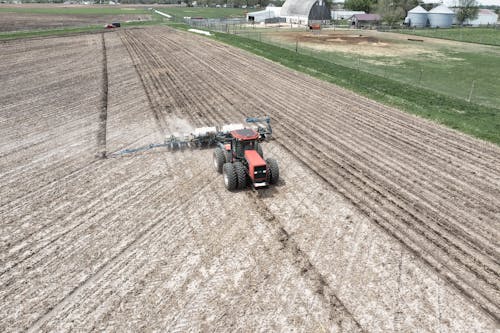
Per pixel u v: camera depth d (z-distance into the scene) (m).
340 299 7.81
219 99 22.16
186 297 7.92
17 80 26.83
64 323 7.39
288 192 11.98
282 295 7.92
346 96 22.61
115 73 29.00
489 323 7.27
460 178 12.73
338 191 11.97
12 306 7.81
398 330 7.10
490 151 14.82
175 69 30.30
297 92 23.56
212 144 15.50
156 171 13.45
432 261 8.87
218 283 8.27
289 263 8.82
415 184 12.36
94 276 8.58
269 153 14.87
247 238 9.75
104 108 20.70
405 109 19.94
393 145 15.45
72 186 12.52
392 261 8.87
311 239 9.69
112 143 15.98
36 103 21.62
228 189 12.01
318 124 17.95
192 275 8.52
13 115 19.58
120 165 13.95
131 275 8.57
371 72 29.58
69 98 22.59
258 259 8.98
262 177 11.54
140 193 12.01
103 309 7.69
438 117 18.53
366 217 10.59
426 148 15.12
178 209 11.12
